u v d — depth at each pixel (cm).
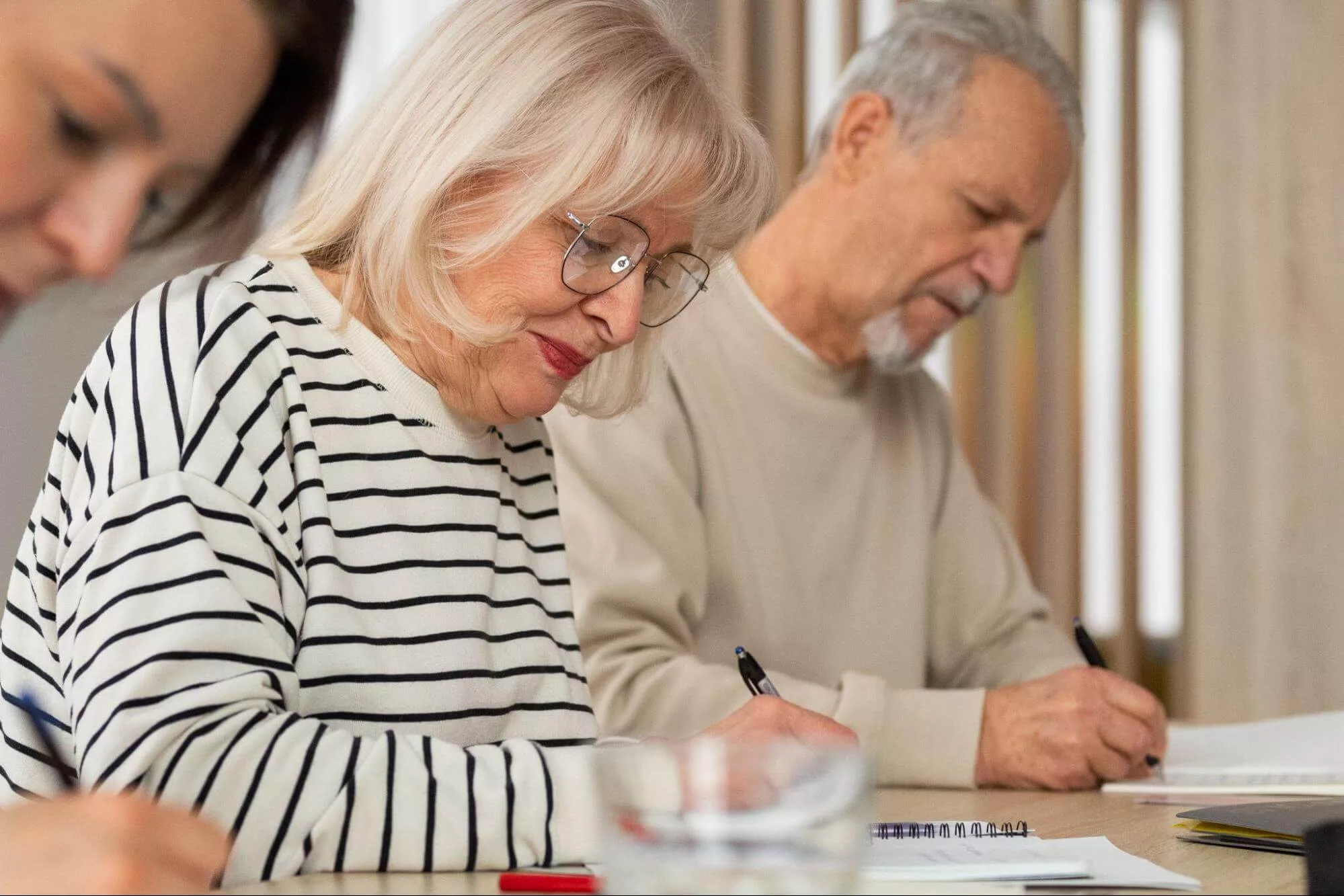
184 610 92
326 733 93
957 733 165
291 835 89
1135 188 350
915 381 229
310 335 119
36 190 58
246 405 108
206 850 74
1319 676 346
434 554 121
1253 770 162
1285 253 350
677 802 66
